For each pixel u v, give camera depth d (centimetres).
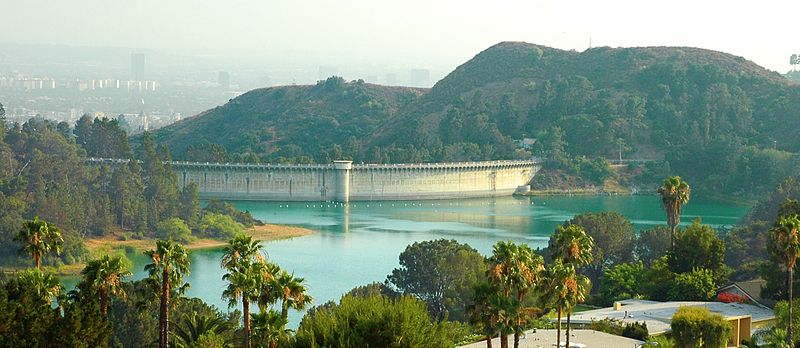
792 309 17588
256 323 13925
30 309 13612
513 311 13725
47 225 15862
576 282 14962
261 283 13938
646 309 19538
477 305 13912
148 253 14638
